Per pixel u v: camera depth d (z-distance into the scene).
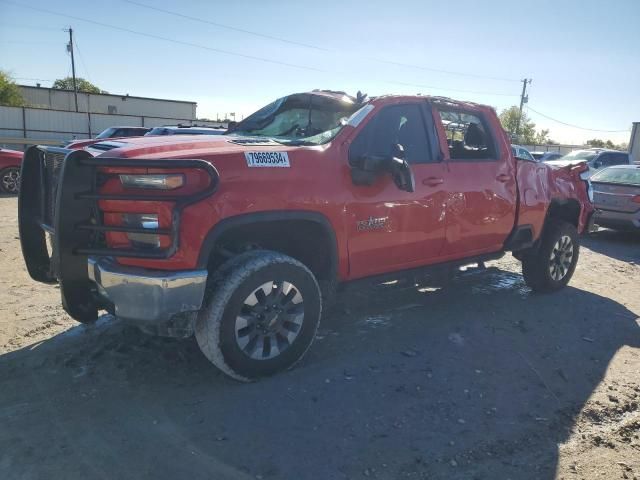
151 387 3.59
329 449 3.00
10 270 6.32
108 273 3.24
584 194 6.54
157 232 3.19
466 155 5.25
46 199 3.98
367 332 4.75
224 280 3.45
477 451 3.08
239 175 3.44
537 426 3.38
